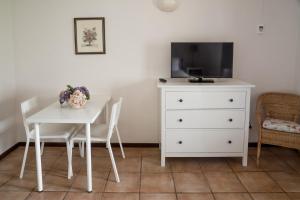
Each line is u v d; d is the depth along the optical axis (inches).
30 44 143.5
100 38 141.8
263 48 143.0
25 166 126.3
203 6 139.6
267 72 145.1
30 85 146.8
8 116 141.1
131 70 145.0
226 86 121.1
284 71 144.9
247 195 102.3
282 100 137.6
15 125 149.0
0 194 102.2
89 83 146.3
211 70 133.3
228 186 108.8
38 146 102.0
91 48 142.8
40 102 147.9
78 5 140.1
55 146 151.3
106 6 140.0
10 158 135.4
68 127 121.3
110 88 146.6
